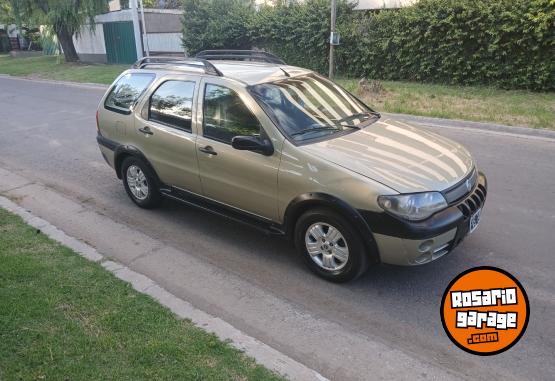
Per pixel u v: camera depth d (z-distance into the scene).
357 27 16.39
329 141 4.40
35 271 4.32
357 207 3.92
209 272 4.63
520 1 12.84
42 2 24.62
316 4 17.50
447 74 14.99
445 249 4.03
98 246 5.20
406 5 16.53
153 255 4.98
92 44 28.34
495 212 5.82
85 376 3.02
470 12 13.62
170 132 5.30
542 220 5.57
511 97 12.61
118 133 6.03
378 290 4.25
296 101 4.80
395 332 3.70
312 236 4.37
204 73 5.13
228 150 4.72
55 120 12.08
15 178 7.56
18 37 40.53
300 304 4.08
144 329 3.50
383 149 4.34
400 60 15.65
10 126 11.55
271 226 4.66
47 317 3.62
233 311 4.00
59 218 5.95
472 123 10.25
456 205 4.02
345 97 5.39
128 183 6.21
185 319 3.65
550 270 4.50
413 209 3.79
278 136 4.38
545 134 9.32
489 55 13.80
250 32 19.45
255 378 3.04
